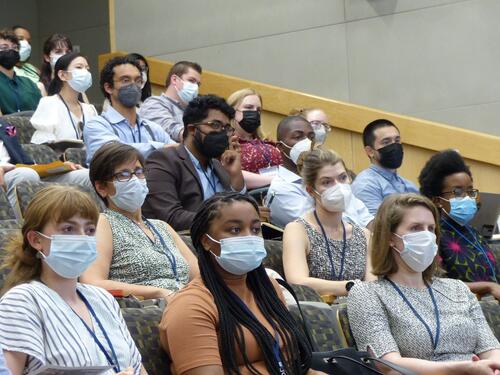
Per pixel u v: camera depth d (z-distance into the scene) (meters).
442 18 10.81
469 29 10.70
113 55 12.27
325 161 6.27
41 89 10.70
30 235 4.29
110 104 8.53
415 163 10.45
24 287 4.14
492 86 10.59
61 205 4.27
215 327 4.51
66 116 9.06
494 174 10.23
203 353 4.39
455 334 5.13
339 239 6.29
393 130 8.34
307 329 4.91
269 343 4.55
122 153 5.58
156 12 12.15
